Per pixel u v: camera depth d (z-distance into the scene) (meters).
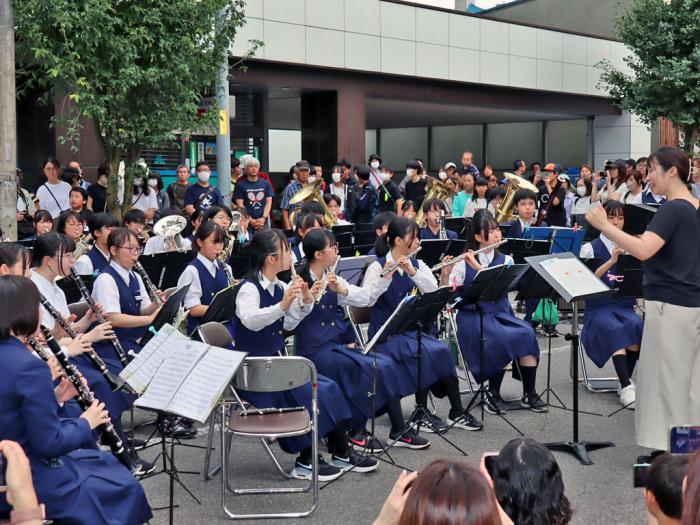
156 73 8.23
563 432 5.95
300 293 4.90
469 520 1.75
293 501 4.75
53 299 5.04
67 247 5.04
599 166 22.38
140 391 3.96
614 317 6.70
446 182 12.73
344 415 4.98
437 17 17.12
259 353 5.05
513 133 24.39
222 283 6.22
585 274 5.30
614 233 4.77
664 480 2.48
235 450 5.69
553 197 12.35
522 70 18.98
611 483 4.98
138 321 5.40
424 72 16.95
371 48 16.02
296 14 14.87
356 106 16.09
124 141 8.66
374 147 26.89
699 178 9.80
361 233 9.73
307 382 4.70
